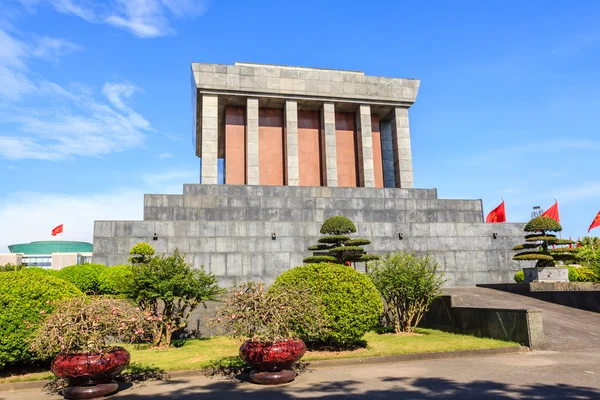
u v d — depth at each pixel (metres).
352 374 9.36
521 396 7.35
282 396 7.73
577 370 9.30
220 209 25.89
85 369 7.79
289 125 32.00
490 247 25.66
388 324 15.25
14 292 9.55
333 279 11.54
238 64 32.84
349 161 34.28
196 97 31.94
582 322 14.30
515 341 12.13
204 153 30.31
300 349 8.96
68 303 8.71
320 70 33.72
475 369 9.57
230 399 7.62
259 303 9.20
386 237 24.97
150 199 25.45
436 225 25.53
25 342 9.26
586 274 21.02
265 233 23.47
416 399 7.34
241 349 9.01
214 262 22.55
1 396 8.31
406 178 33.09
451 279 24.72
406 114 34.09
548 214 29.05
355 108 34.34
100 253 22.25
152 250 20.75
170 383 8.97
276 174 32.78
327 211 26.94
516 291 19.36
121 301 13.09
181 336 14.39
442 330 15.05
